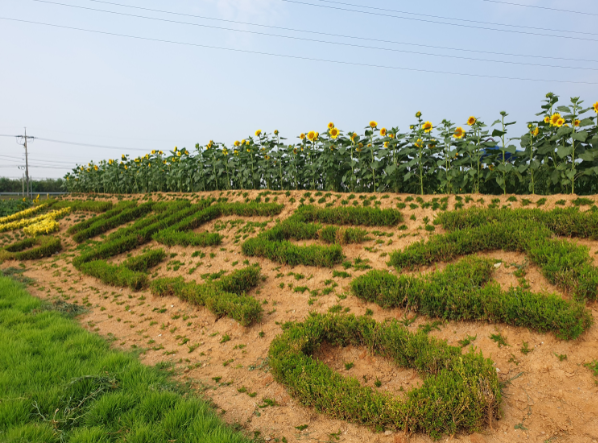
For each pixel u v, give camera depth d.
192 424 3.70
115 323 7.51
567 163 7.29
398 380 4.50
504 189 8.04
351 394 3.99
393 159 9.65
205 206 13.59
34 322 6.91
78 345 5.79
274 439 3.73
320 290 7.04
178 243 11.10
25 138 46.00
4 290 8.84
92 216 18.27
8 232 18.05
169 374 5.27
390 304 5.74
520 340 4.51
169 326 7.11
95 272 10.15
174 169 17.06
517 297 4.65
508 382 4.08
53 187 58.97
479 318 4.88
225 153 14.67
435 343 4.55
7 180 56.47
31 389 4.24
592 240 5.74
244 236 10.44
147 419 3.85
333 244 8.20
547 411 3.63
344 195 10.59
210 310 7.02
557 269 5.00
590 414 3.48
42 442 3.33
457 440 3.46
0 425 3.58
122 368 5.04
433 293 5.32
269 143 12.93
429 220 8.19
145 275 9.34
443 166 9.49
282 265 8.36
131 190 22.05
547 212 6.54
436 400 3.61
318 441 3.67
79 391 4.30
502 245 6.13
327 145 10.84
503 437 3.44
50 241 14.52
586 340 4.18
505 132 7.84
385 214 8.53
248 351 5.80
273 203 11.64
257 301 6.86
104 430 3.58
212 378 5.14
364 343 5.19
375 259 7.48
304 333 5.29
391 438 3.59
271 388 4.72
